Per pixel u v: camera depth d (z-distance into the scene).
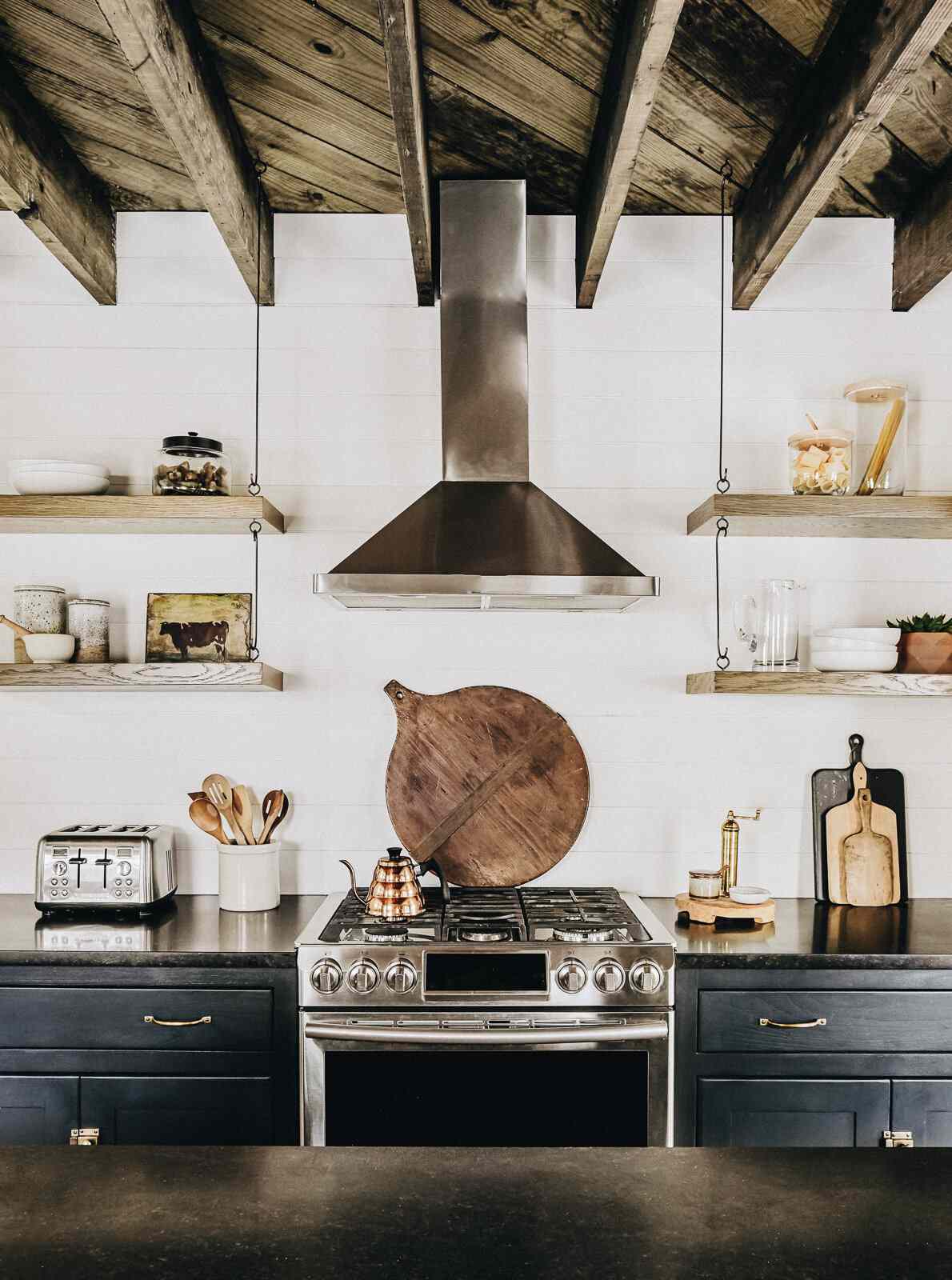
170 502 2.69
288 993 2.31
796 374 3.03
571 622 3.00
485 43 2.24
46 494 2.74
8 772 2.97
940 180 2.72
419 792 2.95
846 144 2.12
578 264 2.95
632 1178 1.04
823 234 3.03
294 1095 2.30
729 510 2.69
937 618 2.89
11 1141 2.29
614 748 2.99
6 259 3.01
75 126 2.56
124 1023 2.30
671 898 2.97
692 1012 2.32
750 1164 1.08
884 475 2.76
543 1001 2.28
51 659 2.76
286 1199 0.99
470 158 2.73
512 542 2.52
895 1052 2.31
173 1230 0.93
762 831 2.98
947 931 2.56
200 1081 2.30
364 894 2.88
